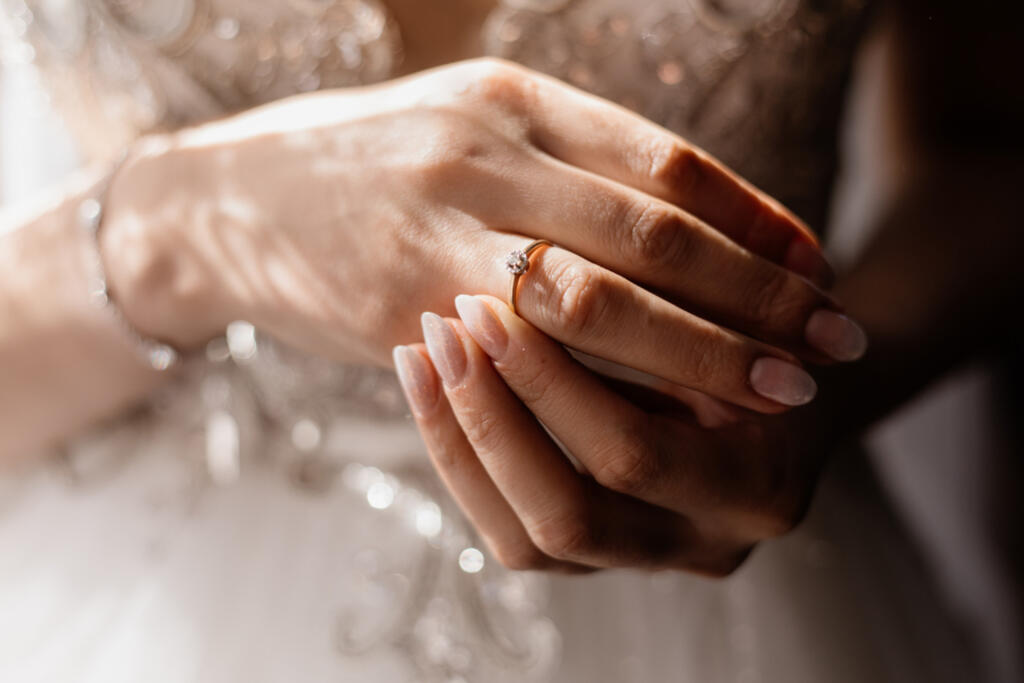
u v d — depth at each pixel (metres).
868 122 0.48
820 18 0.40
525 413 0.31
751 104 0.42
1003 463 0.66
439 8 0.41
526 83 0.34
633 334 0.31
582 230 0.32
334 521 0.43
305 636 0.40
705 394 0.33
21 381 0.40
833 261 0.46
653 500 0.32
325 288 0.35
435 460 0.32
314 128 0.35
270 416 0.44
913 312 0.41
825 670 0.40
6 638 0.40
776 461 0.34
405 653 0.40
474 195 0.33
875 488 0.48
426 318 0.30
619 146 0.33
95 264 0.39
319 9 0.41
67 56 0.43
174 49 0.41
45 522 0.44
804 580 0.42
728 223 0.33
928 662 0.42
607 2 0.40
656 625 0.41
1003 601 0.66
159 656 0.39
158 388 0.43
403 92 0.35
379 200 0.34
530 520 0.32
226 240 0.36
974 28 0.44
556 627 0.40
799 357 0.34
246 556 0.42
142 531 0.43
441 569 0.41
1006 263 0.42
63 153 0.54
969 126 0.45
